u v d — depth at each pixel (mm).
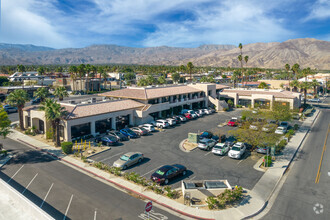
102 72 117250
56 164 29922
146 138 41031
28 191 22922
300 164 30656
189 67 121625
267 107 57438
